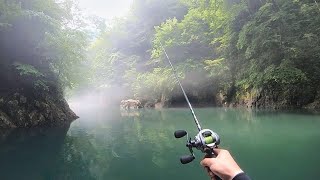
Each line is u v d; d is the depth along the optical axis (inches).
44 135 636.7
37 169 370.6
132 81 1894.7
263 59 931.3
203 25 1401.3
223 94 1283.2
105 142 540.4
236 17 1095.6
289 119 715.4
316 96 891.4
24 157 436.5
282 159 366.9
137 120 908.0
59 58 802.8
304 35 840.3
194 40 1419.8
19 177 339.0
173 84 1422.2
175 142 517.0
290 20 885.2
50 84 849.5
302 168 325.1
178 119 872.9
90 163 395.2
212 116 889.5
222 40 1198.3
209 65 1305.4
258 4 1039.6
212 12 1322.6
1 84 768.3
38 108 799.1
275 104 983.6
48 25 754.2
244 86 1095.0
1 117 718.5
